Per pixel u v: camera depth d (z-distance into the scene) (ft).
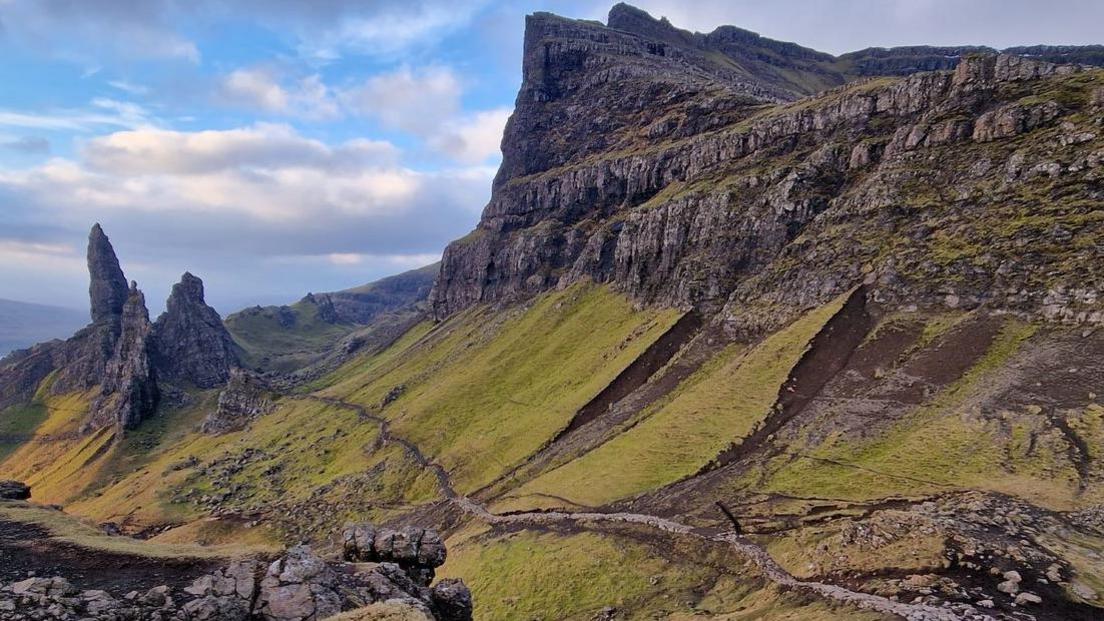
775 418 349.61
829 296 441.27
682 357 506.07
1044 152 394.32
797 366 388.16
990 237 378.73
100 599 112.68
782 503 261.65
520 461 471.21
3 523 142.51
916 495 232.12
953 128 469.98
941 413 288.30
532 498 375.04
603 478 358.02
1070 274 320.09
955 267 379.55
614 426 446.19
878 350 365.81
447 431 602.85
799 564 202.28
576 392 550.77
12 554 126.82
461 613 141.90
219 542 524.52
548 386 603.67
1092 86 415.23
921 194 454.40
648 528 281.95
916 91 542.57
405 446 612.70
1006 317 331.98
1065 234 341.82
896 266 413.80
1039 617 135.44
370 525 162.61
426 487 507.71
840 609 159.53
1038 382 275.18
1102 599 140.67
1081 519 187.83
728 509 273.13
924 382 318.45
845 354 378.32
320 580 125.18
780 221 556.92
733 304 520.83
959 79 497.46
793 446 314.76
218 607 114.21
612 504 323.98
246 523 546.67
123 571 123.65
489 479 462.60
